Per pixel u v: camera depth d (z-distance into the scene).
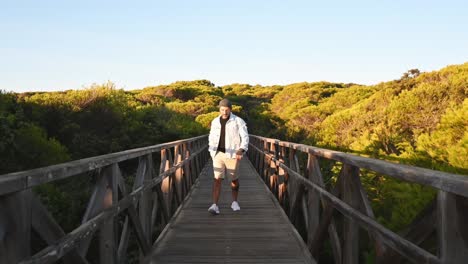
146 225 3.83
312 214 3.91
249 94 69.62
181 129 26.17
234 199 6.05
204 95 53.50
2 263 1.52
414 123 10.52
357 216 2.43
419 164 5.89
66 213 7.95
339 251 3.06
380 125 10.71
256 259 3.77
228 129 5.53
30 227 1.71
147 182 3.82
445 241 1.52
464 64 14.16
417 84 14.70
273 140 7.42
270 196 7.46
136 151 3.38
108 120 19.08
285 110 38.84
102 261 2.52
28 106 16.84
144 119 23.47
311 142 16.22
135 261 7.59
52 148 12.70
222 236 4.60
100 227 2.50
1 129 10.94
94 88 19.58
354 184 2.62
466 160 4.77
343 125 14.65
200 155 13.01
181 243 4.30
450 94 10.53
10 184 1.50
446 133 5.78
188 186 7.89
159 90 55.34
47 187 8.26
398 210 4.52
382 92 15.45
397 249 1.88
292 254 3.93
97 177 2.59
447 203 1.52
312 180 3.89
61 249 1.87
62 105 17.52
